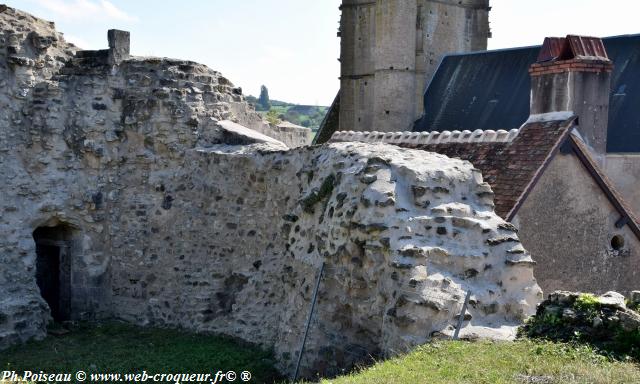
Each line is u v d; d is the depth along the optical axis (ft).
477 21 154.20
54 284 69.56
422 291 39.78
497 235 43.80
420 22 143.13
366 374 35.94
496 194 57.72
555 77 63.16
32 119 65.36
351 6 155.84
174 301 65.16
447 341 38.65
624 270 62.39
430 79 145.18
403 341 39.17
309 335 47.50
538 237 57.77
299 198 55.31
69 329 64.08
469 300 40.50
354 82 156.87
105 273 68.49
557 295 40.29
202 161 66.59
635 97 97.91
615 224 61.77
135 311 67.05
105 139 68.64
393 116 141.49
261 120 77.97
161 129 68.03
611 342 36.83
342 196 47.34
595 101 63.87
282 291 56.80
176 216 66.59
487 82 127.24
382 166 45.75
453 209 44.01
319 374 46.24
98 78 68.80
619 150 93.40
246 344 57.72
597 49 65.16
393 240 42.19
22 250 63.26
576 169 59.88
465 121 124.67
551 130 60.49
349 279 44.98
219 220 64.28
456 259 41.86
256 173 62.13
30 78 65.26
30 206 64.64
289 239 54.29
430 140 69.72
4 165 63.36
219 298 63.10
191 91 69.05
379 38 142.00
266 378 49.11
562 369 34.19
